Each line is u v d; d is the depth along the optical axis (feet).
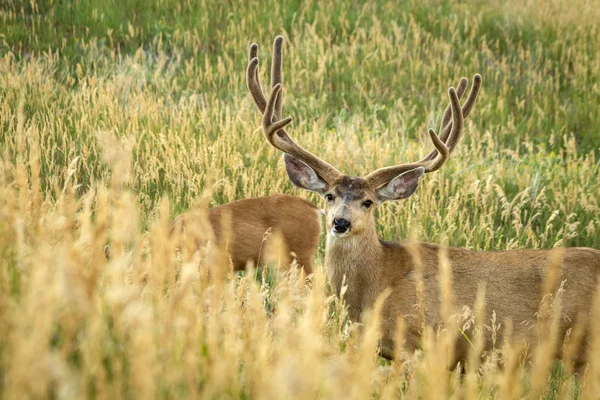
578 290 32.35
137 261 20.15
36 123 60.08
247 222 43.37
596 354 20.83
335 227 34.09
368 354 17.48
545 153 73.00
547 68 95.45
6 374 14.93
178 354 17.95
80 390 15.21
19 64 77.51
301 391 15.10
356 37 96.84
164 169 51.75
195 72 84.07
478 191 51.11
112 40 89.71
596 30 102.73
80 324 17.16
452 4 109.50
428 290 33.37
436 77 90.74
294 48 92.58
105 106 65.16
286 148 37.47
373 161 59.77
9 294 17.51
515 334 32.78
